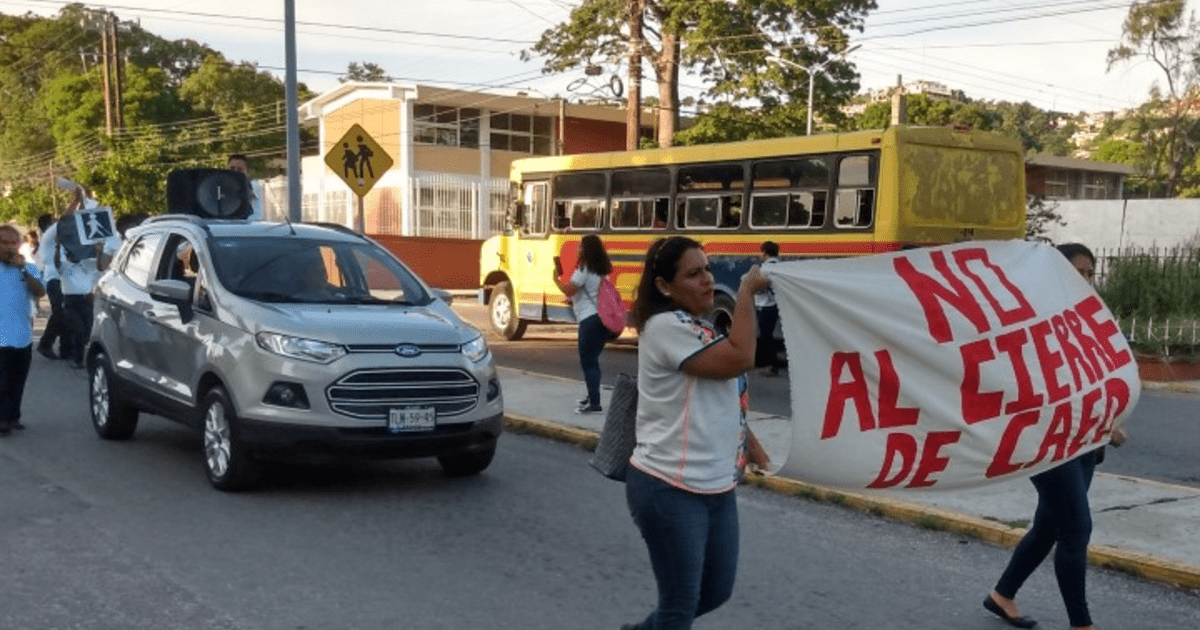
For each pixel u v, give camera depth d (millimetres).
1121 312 18656
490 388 8539
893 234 14836
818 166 15773
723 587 4363
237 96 70500
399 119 41250
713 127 33250
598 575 6539
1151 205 31500
